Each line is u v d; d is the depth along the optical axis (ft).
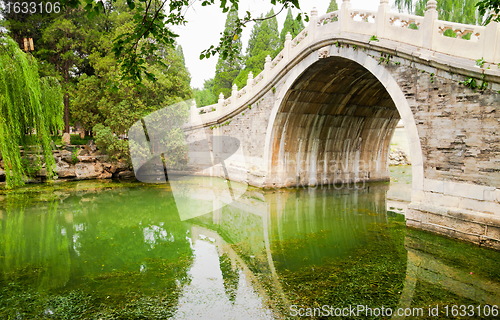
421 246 29.14
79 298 20.06
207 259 26.50
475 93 28.50
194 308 18.75
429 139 32.12
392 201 48.80
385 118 62.59
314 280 22.75
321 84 49.75
